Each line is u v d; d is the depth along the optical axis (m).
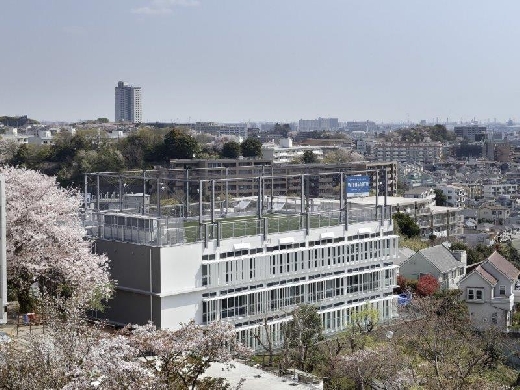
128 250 69.81
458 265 110.00
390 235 87.88
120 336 38.59
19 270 64.25
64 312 47.31
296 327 67.12
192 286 69.81
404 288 98.62
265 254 75.31
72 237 66.12
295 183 140.75
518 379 66.31
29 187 67.00
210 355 38.94
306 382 49.72
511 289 93.44
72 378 33.88
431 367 58.94
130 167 192.75
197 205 87.31
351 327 75.06
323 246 80.56
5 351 38.06
